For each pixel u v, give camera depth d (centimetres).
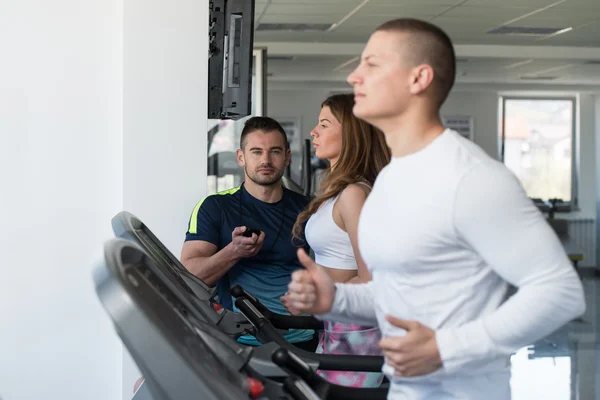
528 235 116
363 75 127
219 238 268
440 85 126
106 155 306
